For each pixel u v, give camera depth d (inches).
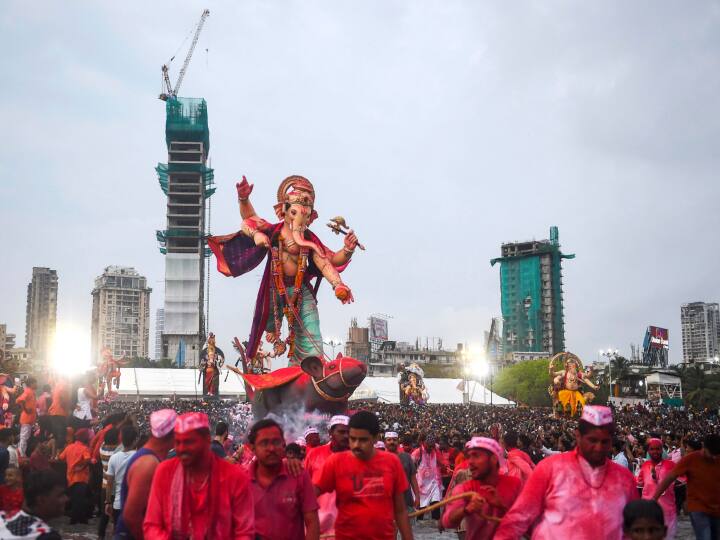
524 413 2281.0
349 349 6471.5
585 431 209.8
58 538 189.3
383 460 237.9
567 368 2605.8
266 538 222.5
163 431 229.6
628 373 4500.5
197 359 6382.9
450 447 678.5
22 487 255.9
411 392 3233.3
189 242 6702.8
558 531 208.5
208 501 196.7
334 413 808.9
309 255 950.4
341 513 234.5
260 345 961.5
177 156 6815.9
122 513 227.5
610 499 209.2
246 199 971.9
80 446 534.0
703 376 4338.1
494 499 237.3
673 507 396.8
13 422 775.7
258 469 230.4
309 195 966.4
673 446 749.3
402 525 239.0
